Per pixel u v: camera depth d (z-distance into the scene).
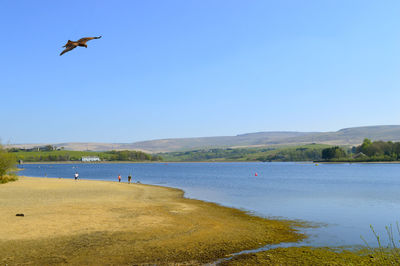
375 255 18.72
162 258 18.42
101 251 19.45
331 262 17.53
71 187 62.28
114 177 122.06
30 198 42.94
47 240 21.45
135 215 30.73
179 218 29.70
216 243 21.39
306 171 164.88
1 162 74.81
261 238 22.77
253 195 51.97
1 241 21.03
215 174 143.00
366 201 43.81
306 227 26.52
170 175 135.38
